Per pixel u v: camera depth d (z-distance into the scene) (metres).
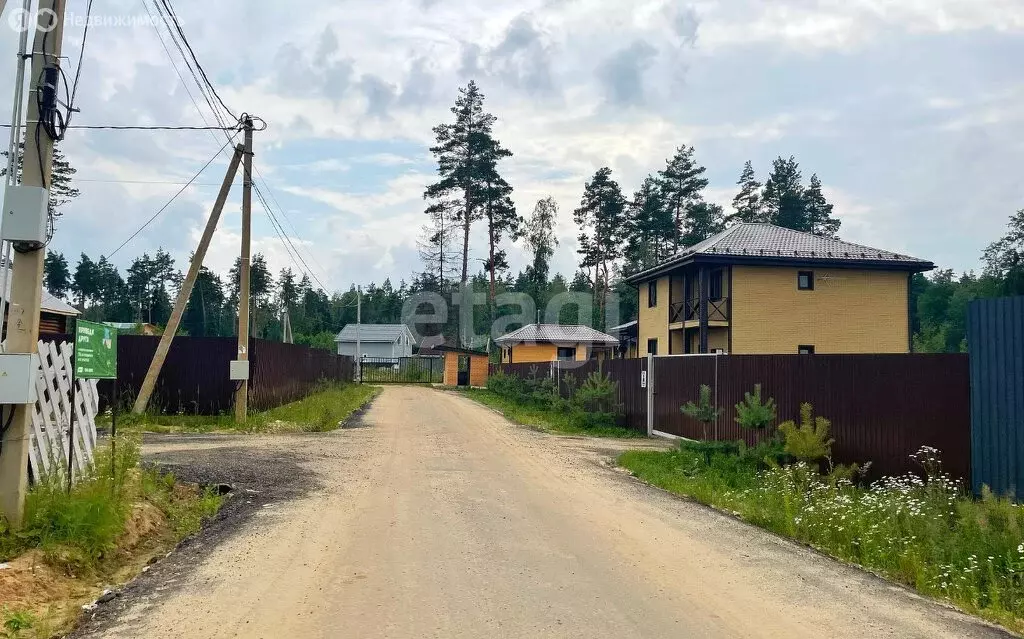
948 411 10.22
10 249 6.24
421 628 4.63
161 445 13.11
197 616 4.77
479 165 48.34
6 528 5.80
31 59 6.38
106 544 6.14
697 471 11.37
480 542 6.88
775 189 59.34
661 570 6.09
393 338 76.19
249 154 17.27
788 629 4.76
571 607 5.10
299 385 25.47
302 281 94.69
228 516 7.88
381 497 9.03
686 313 28.58
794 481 9.79
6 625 4.46
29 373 5.98
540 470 11.72
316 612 4.89
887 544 6.94
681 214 55.66
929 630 4.81
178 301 16.94
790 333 26.91
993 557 6.35
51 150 6.47
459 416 22.61
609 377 20.55
